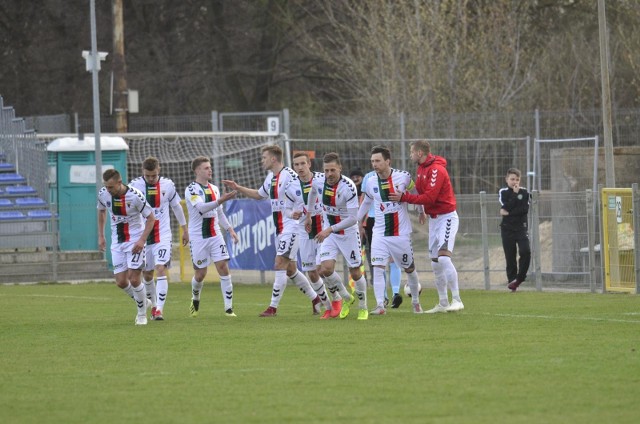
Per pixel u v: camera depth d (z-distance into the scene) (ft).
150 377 86.79
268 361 94.17
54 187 247.50
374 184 130.00
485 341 104.73
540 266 178.19
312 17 431.43
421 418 69.46
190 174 304.91
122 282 127.13
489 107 320.09
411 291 134.72
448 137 261.65
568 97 342.44
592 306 142.31
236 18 443.32
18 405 76.18
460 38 331.16
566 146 259.60
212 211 135.95
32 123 304.71
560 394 76.59
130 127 347.97
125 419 70.90
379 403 74.43
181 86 444.55
